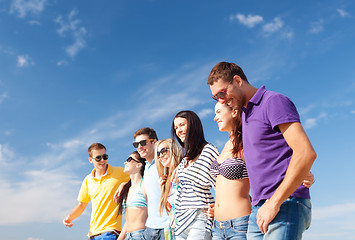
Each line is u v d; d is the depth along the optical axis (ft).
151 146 18.49
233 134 11.16
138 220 18.35
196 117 13.93
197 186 12.86
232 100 9.17
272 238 7.78
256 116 8.44
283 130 7.90
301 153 7.41
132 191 19.04
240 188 10.59
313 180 8.39
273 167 8.11
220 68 9.25
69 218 22.66
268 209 7.59
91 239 21.29
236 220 10.32
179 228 12.96
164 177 15.81
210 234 12.34
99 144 22.07
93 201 21.67
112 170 21.91
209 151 13.05
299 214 7.82
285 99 8.16
